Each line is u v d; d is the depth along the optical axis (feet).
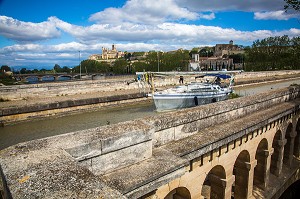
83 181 11.72
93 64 561.43
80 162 17.12
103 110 98.32
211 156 31.42
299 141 69.26
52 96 102.83
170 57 455.63
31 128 71.15
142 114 90.43
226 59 447.01
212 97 102.42
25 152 15.38
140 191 18.03
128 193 17.30
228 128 34.60
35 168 13.01
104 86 121.70
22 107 77.51
